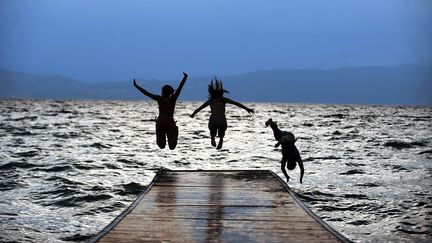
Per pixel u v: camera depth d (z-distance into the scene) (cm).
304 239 745
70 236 1073
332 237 755
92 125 5466
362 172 2030
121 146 3152
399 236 1072
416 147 3116
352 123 6216
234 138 3959
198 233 777
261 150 3017
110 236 750
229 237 755
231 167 2236
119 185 1667
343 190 1605
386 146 3183
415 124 6006
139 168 2147
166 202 1011
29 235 1072
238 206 978
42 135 3925
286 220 864
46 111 10100
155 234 766
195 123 6512
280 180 1273
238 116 8888
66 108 12862
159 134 1071
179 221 852
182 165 2286
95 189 1580
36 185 1647
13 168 2050
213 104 1124
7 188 1595
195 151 2931
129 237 746
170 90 1084
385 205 1377
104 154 2656
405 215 1259
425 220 1206
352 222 1193
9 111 9738
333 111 12762
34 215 1249
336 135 4159
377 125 5750
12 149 2820
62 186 1616
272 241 736
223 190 1155
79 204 1376
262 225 830
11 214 1255
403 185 1708
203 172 1448
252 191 1142
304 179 1841
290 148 1103
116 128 5031
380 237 1064
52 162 2253
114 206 1361
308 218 878
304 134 4266
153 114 9350
